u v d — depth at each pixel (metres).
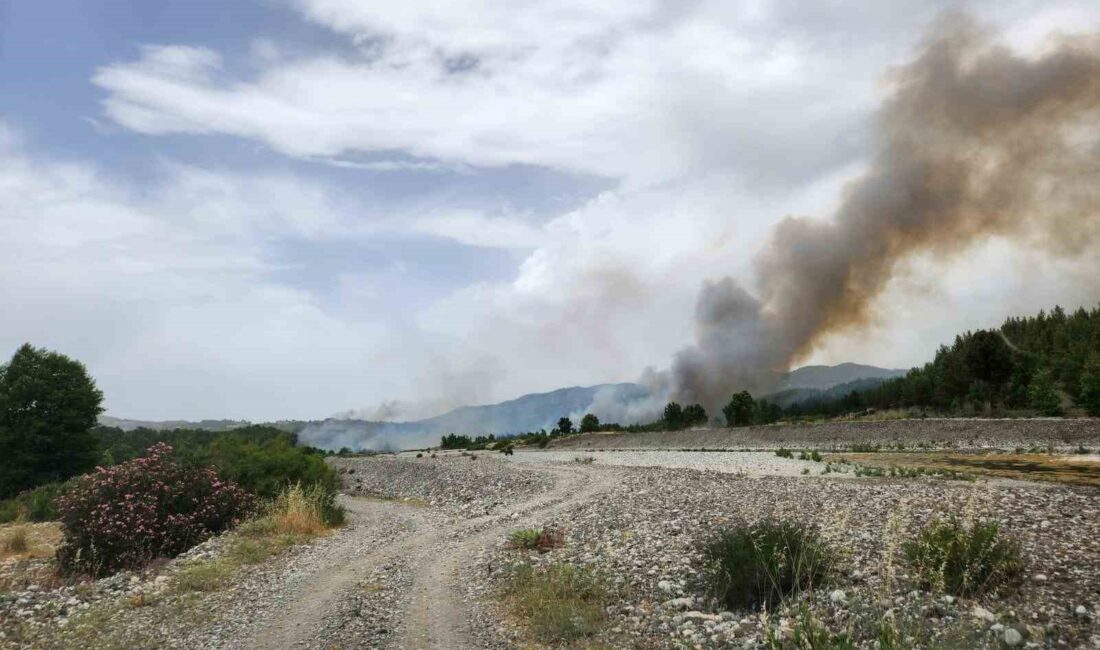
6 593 16.20
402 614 12.04
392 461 66.88
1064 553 10.93
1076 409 52.19
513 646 9.67
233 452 31.09
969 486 21.42
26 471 53.97
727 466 39.09
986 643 7.52
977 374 61.66
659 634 9.48
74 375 58.25
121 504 20.89
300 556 19.33
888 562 8.63
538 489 33.38
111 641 11.54
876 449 47.47
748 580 10.32
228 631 11.73
